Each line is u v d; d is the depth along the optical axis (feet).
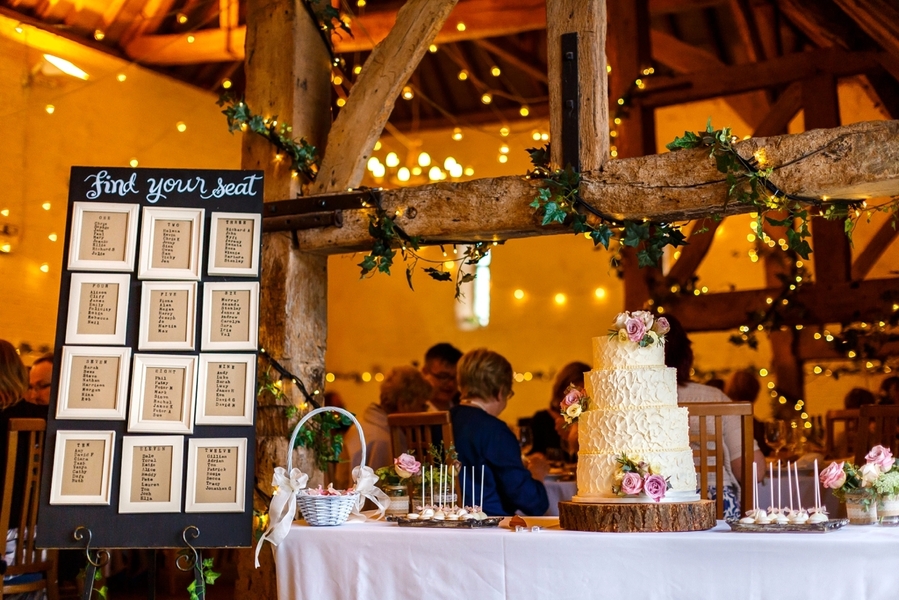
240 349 11.27
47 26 27.84
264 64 15.66
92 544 10.75
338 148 15.02
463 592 9.82
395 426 14.40
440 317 39.93
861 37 23.76
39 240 27.89
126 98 30.48
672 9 30.60
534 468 16.71
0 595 12.85
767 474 15.99
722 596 8.84
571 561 9.41
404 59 14.83
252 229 11.65
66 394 11.05
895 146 11.16
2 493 13.84
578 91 13.11
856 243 25.82
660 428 9.81
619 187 12.69
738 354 34.35
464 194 13.67
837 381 29.01
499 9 29.48
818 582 8.54
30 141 27.61
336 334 41.27
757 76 24.81
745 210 12.39
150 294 11.36
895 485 9.58
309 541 10.62
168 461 10.96
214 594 19.01
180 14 29.43
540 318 38.73
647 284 25.25
